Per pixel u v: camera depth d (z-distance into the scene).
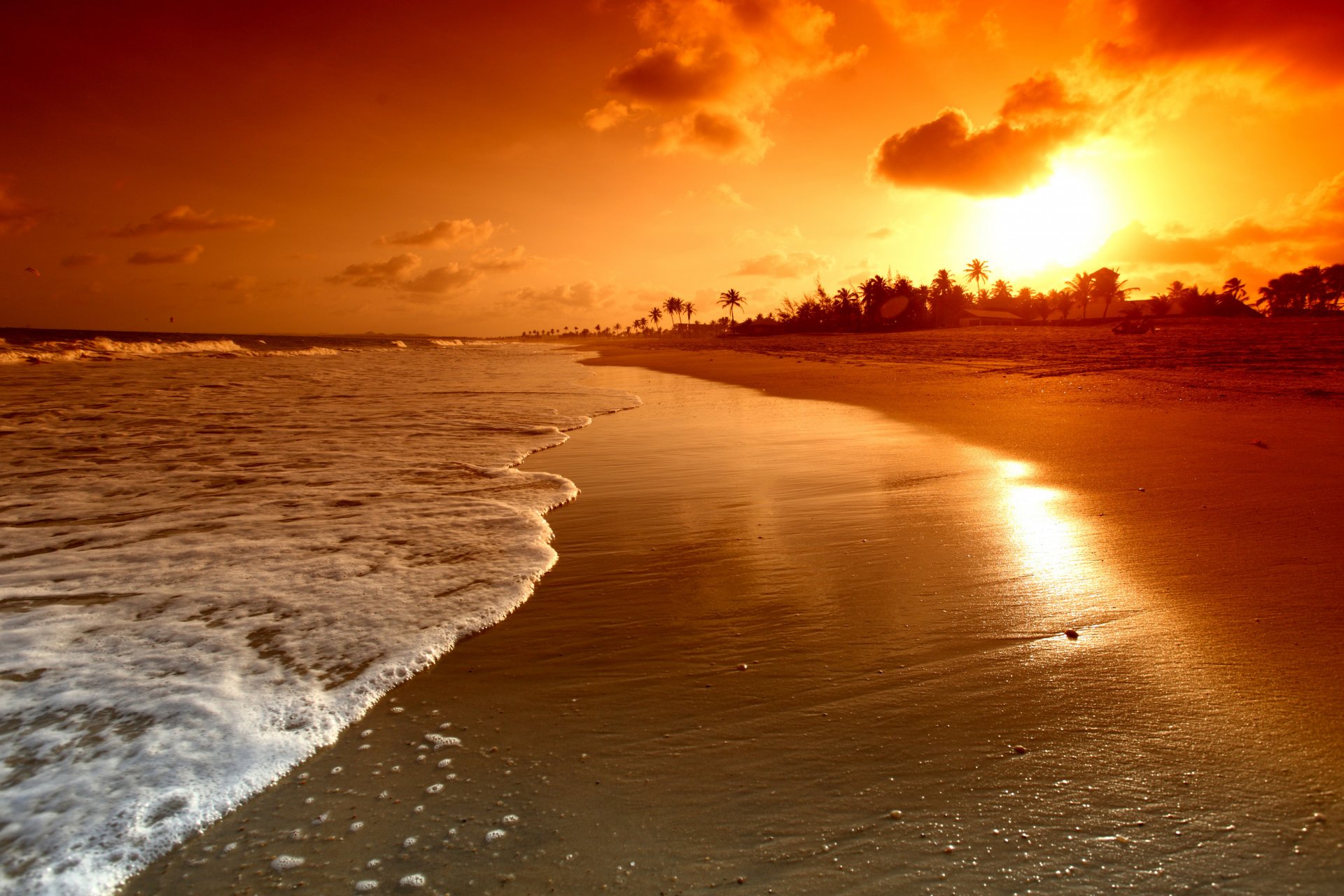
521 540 5.24
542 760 2.58
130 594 4.21
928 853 2.05
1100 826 2.12
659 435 10.46
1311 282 112.19
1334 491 5.70
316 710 2.92
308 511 6.12
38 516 5.96
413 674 3.26
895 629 3.55
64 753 2.63
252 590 4.26
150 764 2.56
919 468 7.39
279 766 2.57
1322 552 4.30
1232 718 2.61
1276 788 2.22
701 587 4.27
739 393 16.73
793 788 2.36
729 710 2.87
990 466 7.30
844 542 5.02
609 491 6.88
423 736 2.76
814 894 1.93
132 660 3.37
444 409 14.27
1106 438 8.59
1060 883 1.92
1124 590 3.88
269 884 2.03
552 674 3.23
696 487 6.93
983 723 2.68
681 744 2.65
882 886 1.94
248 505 6.33
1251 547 4.45
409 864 2.09
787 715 2.81
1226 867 1.94
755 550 4.93
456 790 2.42
